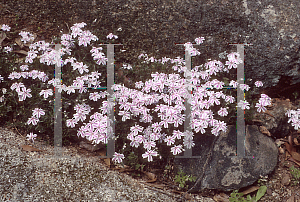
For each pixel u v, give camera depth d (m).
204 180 3.31
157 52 3.99
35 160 2.94
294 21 3.78
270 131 3.75
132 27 4.02
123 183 3.10
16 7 4.12
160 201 2.97
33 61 3.84
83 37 3.85
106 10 4.03
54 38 3.96
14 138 3.24
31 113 3.50
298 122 3.80
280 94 4.05
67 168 2.98
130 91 3.55
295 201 3.20
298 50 3.70
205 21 3.89
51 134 3.48
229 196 3.28
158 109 3.40
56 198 2.57
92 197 2.72
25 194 2.49
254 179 3.31
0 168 2.64
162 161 3.55
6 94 3.54
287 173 3.46
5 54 3.79
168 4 3.96
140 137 3.35
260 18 3.83
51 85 3.59
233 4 3.90
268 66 3.77
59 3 4.09
